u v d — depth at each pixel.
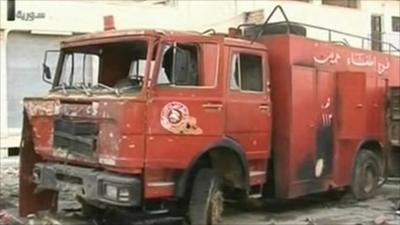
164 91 7.23
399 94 11.52
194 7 23.62
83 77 8.21
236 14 24.64
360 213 9.93
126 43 7.62
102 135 7.22
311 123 9.43
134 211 8.53
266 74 8.73
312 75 9.48
